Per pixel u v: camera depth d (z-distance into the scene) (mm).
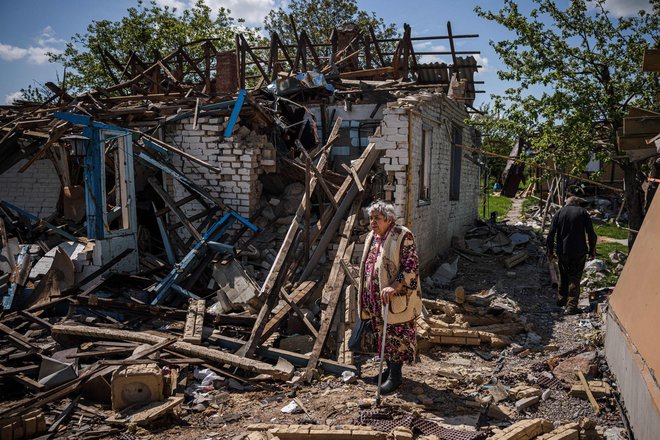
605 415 3885
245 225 7465
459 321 6082
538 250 11422
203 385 4312
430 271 9227
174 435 3537
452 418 3811
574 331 6246
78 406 3959
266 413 3875
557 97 9039
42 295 5988
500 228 13477
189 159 7535
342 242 6746
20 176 8641
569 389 4355
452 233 11516
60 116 6148
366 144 9312
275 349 4906
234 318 5461
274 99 9156
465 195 12836
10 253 6723
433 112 8875
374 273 4098
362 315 4309
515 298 7930
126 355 4742
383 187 7625
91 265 6453
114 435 3562
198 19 23422
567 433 3387
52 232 7570
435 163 9250
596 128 9391
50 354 4863
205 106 7840
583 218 6906
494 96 9898
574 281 7012
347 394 4211
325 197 7727
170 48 22281
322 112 9414
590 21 9422
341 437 3338
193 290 6566
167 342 4695
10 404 3920
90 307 5617
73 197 8102
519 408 3934
